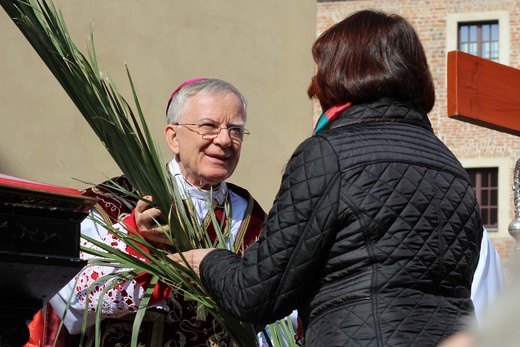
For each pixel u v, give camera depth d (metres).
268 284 2.21
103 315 3.23
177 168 3.48
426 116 2.42
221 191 3.53
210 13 5.78
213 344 3.35
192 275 2.75
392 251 2.16
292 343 2.95
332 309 2.18
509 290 0.94
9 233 2.07
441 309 2.16
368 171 2.21
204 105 3.40
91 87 2.91
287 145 5.86
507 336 0.93
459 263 2.24
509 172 29.38
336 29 2.42
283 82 5.89
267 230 2.23
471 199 2.34
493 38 30.55
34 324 3.42
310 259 2.18
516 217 3.82
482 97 3.75
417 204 2.21
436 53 30.41
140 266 2.80
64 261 2.12
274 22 5.91
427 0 30.50
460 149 29.81
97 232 3.38
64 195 2.10
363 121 2.33
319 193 2.19
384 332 2.10
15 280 2.12
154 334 3.32
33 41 2.90
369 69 2.34
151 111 5.59
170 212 2.91
